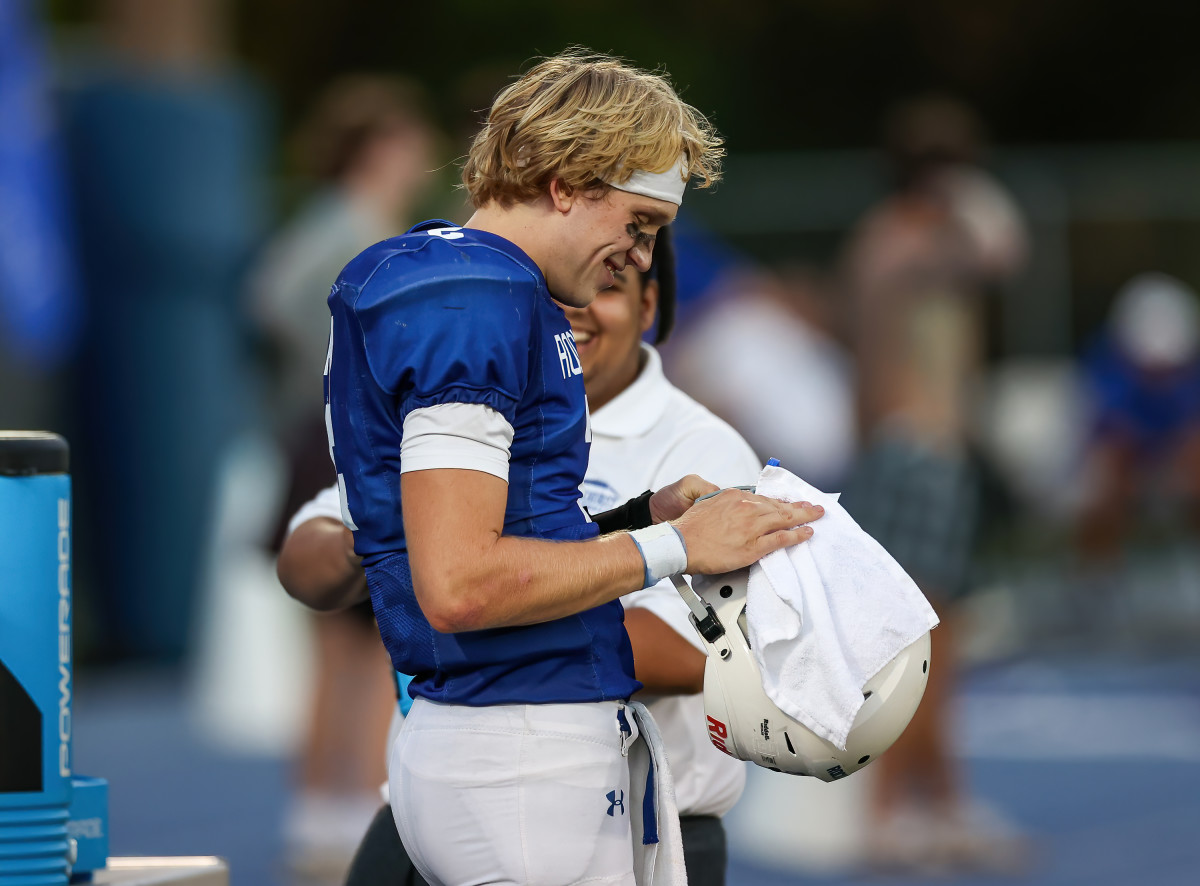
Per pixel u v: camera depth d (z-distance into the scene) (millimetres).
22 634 8312
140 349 37219
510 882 7855
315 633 20391
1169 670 36094
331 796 20125
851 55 66500
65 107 36781
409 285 7586
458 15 65500
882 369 21531
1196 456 38969
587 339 9781
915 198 22312
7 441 8266
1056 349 41719
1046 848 22000
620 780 8102
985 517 36031
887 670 8258
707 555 8062
